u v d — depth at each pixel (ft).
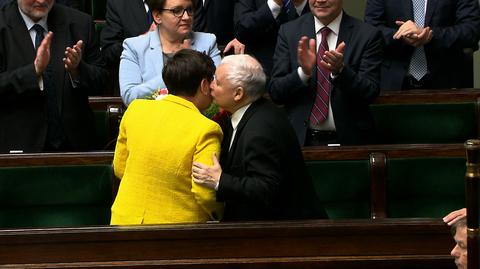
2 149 47.70
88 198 43.32
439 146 43.27
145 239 33.04
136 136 35.60
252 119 34.68
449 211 43.09
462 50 56.03
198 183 34.01
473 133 51.65
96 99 52.75
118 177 40.22
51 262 33.06
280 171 34.30
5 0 57.36
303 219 35.24
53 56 48.47
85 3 68.80
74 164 43.37
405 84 55.11
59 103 48.14
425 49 54.75
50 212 43.27
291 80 46.14
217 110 39.68
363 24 48.14
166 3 45.16
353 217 42.91
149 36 46.26
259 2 56.34
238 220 35.73
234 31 58.34
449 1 55.26
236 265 32.86
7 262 33.04
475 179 26.55
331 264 32.83
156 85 44.34
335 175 43.01
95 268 33.01
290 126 35.37
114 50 55.77
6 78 46.26
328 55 44.52
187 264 32.91
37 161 43.24
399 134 51.70
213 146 34.81
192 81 35.63
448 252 32.76
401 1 55.42
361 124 46.96
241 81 34.91
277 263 32.78
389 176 43.01
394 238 32.86
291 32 48.39
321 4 47.26
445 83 55.36
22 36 48.19
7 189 42.96
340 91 46.75
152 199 35.12
